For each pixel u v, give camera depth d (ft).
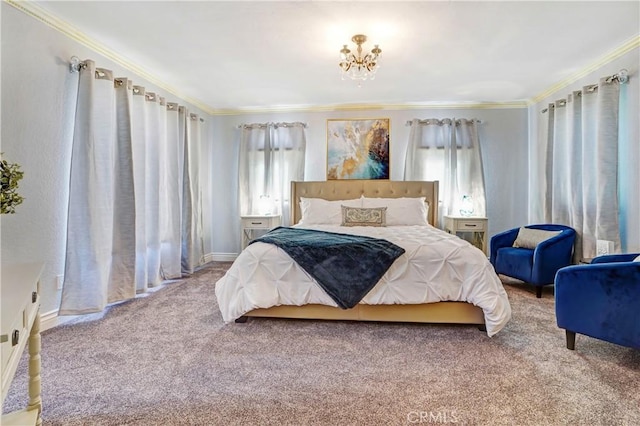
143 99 10.84
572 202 11.28
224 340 7.58
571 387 5.62
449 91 13.70
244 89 13.50
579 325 6.75
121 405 5.21
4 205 4.54
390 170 15.79
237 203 16.78
